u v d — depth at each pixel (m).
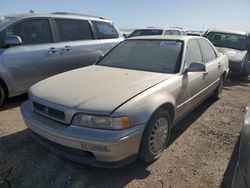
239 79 9.25
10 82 4.64
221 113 5.15
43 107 2.91
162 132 3.17
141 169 3.04
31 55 4.86
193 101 4.12
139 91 2.91
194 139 3.91
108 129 2.55
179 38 4.21
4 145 3.41
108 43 6.40
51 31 5.29
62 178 2.80
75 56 5.62
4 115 4.45
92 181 2.79
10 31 4.71
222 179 2.95
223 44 9.80
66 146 2.69
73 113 2.64
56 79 3.44
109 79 3.30
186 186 2.79
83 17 6.04
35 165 3.00
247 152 2.10
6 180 2.65
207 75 4.55
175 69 3.68
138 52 4.16
